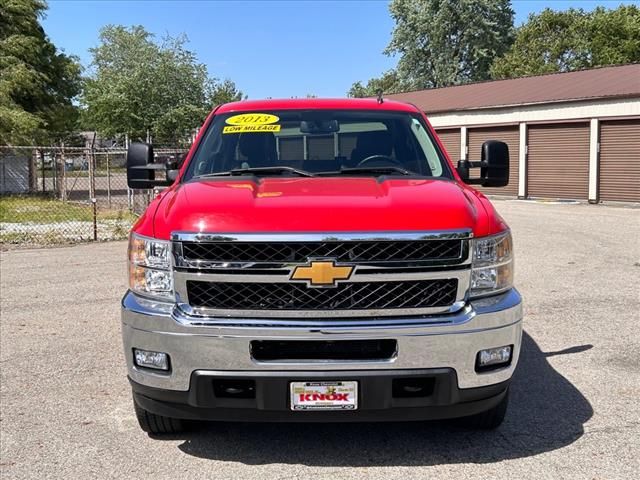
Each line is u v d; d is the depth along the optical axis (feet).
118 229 47.98
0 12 90.89
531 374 17.03
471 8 173.88
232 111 16.87
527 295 26.30
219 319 11.07
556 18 177.78
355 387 10.94
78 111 118.21
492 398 11.69
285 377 10.89
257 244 10.94
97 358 18.70
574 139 80.94
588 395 15.51
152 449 12.90
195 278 11.10
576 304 24.72
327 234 10.89
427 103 102.12
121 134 111.04
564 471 11.74
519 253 37.35
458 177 15.08
